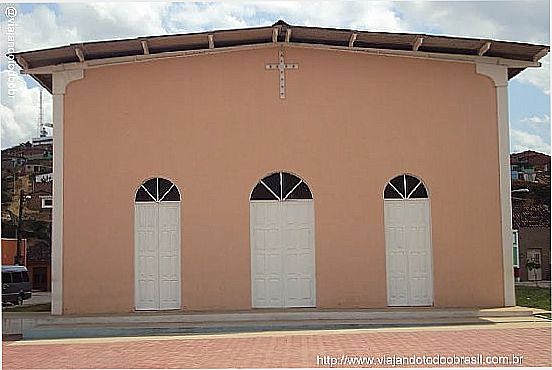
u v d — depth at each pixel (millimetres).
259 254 15422
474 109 15703
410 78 15727
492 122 15680
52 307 15062
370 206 15492
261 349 11359
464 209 15562
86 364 10445
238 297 15281
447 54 15531
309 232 15484
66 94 15453
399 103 15680
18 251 35062
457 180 15594
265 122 15578
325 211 15453
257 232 15461
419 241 15539
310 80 15672
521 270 36125
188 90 15578
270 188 15531
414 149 15609
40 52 14750
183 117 15523
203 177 15445
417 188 15641
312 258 15422
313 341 12070
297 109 15609
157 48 15273
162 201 15445
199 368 9945
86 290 15180
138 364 10344
